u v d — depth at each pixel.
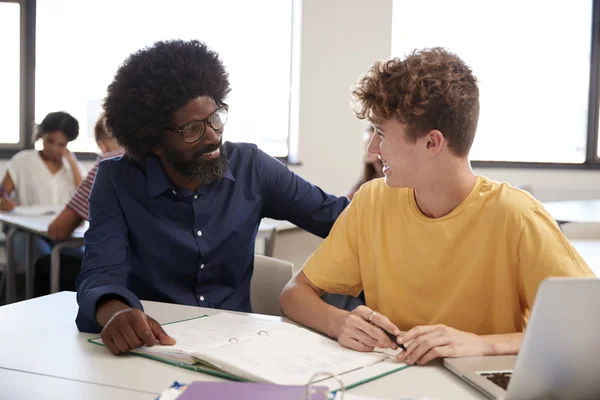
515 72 5.72
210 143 1.65
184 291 1.78
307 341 1.28
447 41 5.59
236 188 1.81
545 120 5.80
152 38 4.95
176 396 0.98
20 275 4.21
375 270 1.51
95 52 4.87
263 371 1.08
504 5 5.63
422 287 1.43
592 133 5.85
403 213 1.45
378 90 1.28
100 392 1.07
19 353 1.27
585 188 5.86
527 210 1.34
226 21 5.12
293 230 2.92
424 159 1.30
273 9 5.31
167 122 1.63
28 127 4.89
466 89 1.28
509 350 1.20
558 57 5.77
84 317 1.40
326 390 0.93
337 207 1.95
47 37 4.84
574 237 2.79
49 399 1.04
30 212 3.71
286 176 1.91
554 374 0.93
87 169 4.89
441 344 1.18
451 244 1.39
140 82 1.63
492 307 1.39
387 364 1.18
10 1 4.77
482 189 1.39
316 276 1.57
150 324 1.27
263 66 5.32
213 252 1.77
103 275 1.58
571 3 5.73
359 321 1.27
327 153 5.48
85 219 3.15
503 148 5.78
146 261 1.74
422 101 1.25
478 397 1.04
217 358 1.13
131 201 1.71
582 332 0.90
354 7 5.43
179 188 1.74
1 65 4.84
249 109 5.29
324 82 5.42
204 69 1.64
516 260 1.34
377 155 1.36
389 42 5.52
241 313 1.60
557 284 0.86
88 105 4.89
